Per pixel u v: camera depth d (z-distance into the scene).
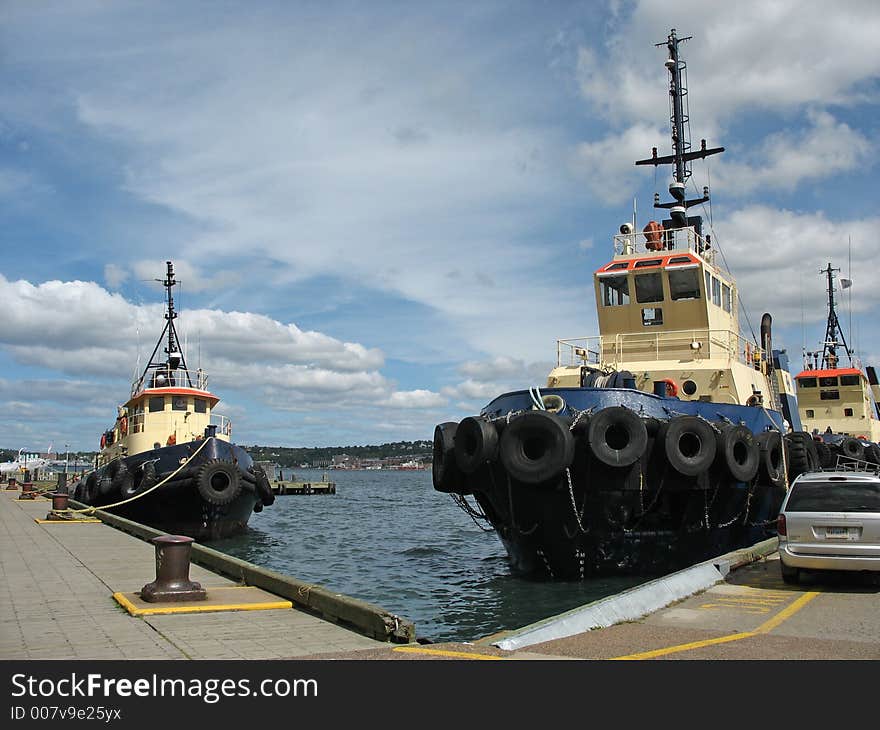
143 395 32.16
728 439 16.38
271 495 30.38
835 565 11.11
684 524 16.72
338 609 9.17
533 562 16.86
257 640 8.27
